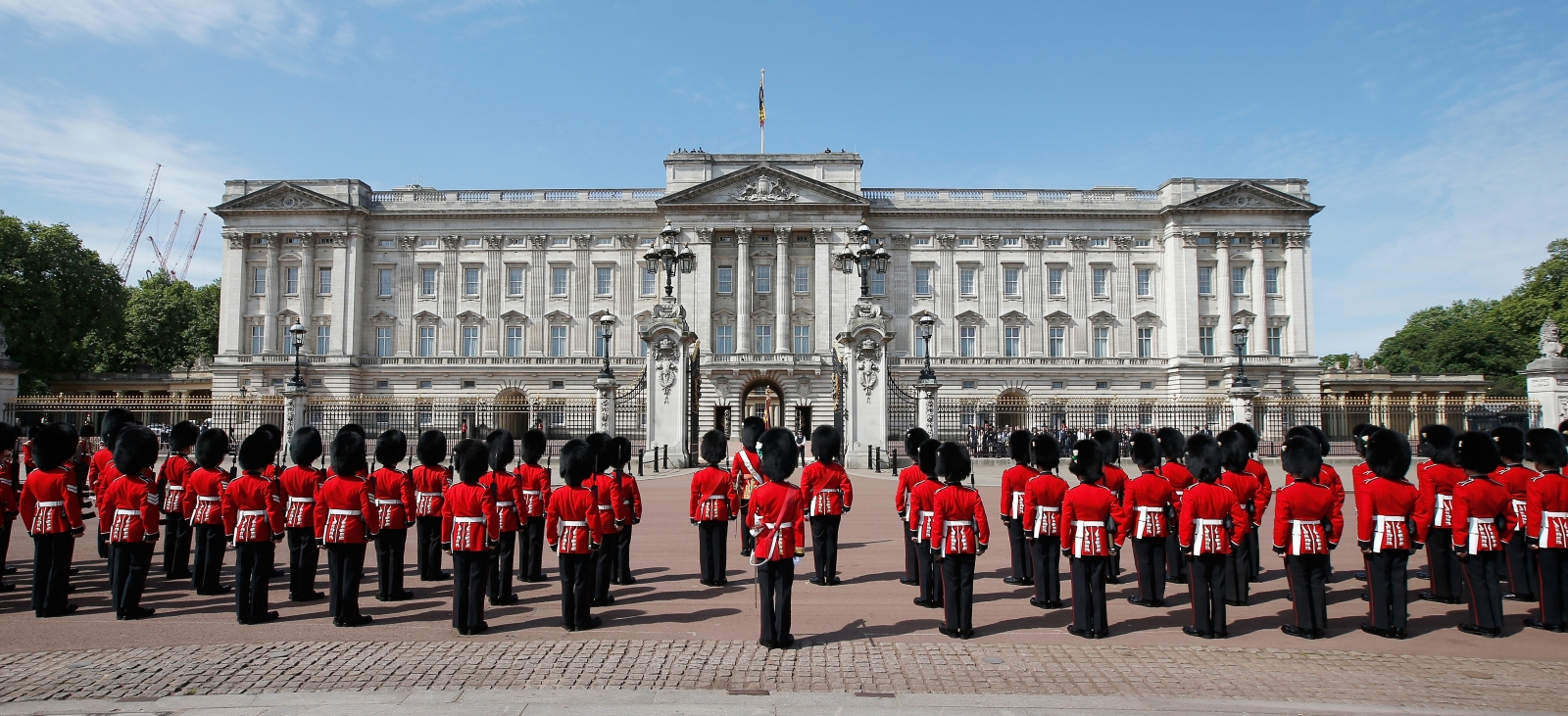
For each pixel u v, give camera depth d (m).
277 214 73.69
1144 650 10.56
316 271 74.50
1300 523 11.37
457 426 55.25
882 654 10.29
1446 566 13.34
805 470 14.65
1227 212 74.81
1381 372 82.06
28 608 12.88
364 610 12.74
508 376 74.44
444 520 11.41
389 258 76.00
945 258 76.19
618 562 14.43
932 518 11.34
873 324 35.06
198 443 14.10
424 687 9.00
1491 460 11.75
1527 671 9.88
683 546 18.33
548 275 76.00
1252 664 10.02
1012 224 76.69
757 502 10.73
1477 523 11.65
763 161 75.56
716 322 74.88
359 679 9.26
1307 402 39.06
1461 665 10.09
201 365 80.75
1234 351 73.38
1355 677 9.58
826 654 10.27
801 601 13.17
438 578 15.09
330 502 11.81
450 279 75.88
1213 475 11.41
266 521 12.05
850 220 74.19
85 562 16.91
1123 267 76.62
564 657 10.09
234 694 8.76
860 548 18.16
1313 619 11.23
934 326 75.38
